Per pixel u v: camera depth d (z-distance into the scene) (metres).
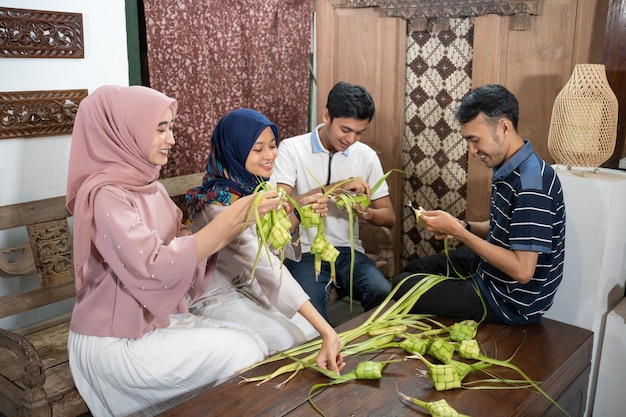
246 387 1.77
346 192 2.29
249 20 3.19
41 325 2.47
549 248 1.97
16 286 2.51
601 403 2.51
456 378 1.75
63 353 2.25
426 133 3.45
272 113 3.44
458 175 3.37
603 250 2.32
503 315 2.17
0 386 2.07
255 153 2.19
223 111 3.17
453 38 3.21
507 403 1.70
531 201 1.96
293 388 1.77
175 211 2.09
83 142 1.90
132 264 1.73
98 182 1.80
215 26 3.03
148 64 2.78
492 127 2.02
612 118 2.36
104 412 1.98
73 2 2.46
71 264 2.45
